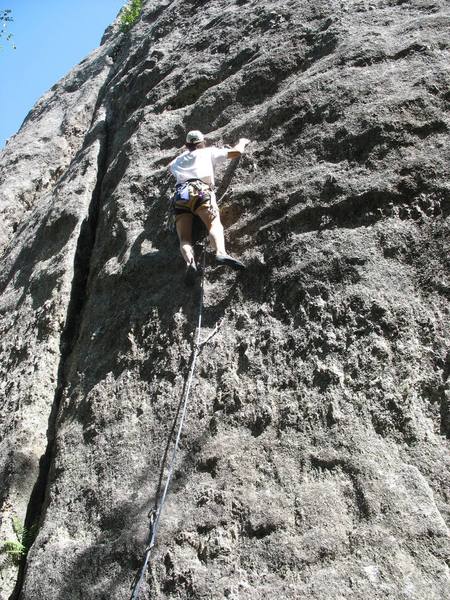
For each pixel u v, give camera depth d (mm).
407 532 3668
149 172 7160
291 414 4414
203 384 4926
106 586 4246
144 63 9383
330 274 4914
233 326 5156
